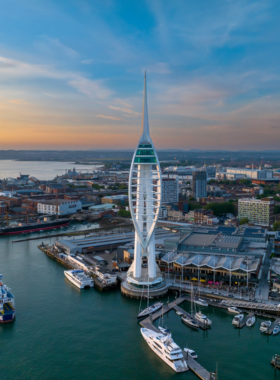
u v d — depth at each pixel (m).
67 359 144.25
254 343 153.12
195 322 166.25
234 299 190.00
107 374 134.62
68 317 179.38
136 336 161.25
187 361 139.88
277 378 130.75
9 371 137.12
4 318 172.75
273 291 198.88
